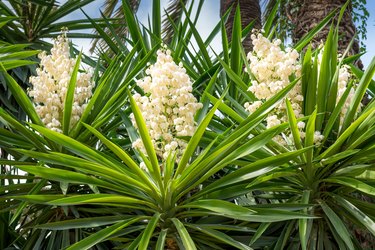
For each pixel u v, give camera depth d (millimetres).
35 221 2662
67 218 2666
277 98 2248
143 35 3756
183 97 2172
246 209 2041
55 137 2111
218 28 3859
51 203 2021
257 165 2217
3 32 4113
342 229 2223
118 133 3188
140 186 2191
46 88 2596
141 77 3230
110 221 2229
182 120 2174
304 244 2074
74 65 2693
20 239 2824
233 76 2736
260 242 2473
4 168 3340
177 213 2340
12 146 2686
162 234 2174
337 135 2521
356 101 2434
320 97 2525
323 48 2689
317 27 3318
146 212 2516
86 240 2025
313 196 2498
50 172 2117
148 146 2045
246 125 2176
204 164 2146
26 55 2770
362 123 2445
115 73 2955
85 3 4387
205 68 3328
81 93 2652
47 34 4352
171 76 2203
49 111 2600
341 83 2559
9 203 2686
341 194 2496
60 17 4348
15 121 2439
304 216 2096
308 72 2531
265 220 2092
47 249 2555
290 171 2404
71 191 2676
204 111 2605
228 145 2107
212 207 2127
